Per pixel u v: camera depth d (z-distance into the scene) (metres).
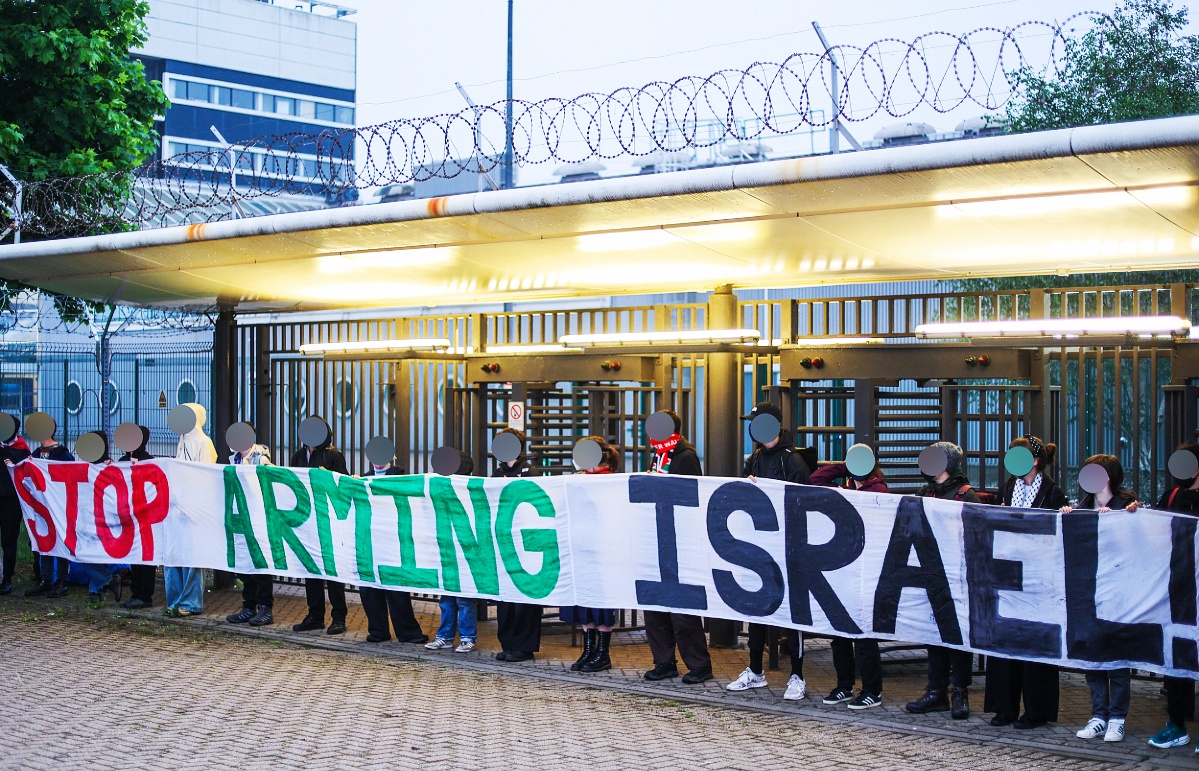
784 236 9.02
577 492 9.36
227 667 9.53
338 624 10.89
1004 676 7.79
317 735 7.52
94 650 10.16
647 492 9.09
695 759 7.05
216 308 14.79
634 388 11.52
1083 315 9.71
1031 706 7.76
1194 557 7.20
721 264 10.37
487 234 9.60
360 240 10.18
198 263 11.66
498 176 17.25
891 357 10.21
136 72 18.00
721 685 8.97
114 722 7.82
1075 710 8.31
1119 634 7.40
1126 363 14.28
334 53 60.66
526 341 12.45
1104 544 7.47
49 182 14.93
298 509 10.83
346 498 10.53
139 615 11.69
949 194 7.54
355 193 12.41
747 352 10.70
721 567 8.81
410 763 6.94
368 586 10.41
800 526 8.52
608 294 12.57
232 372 14.45
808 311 10.91
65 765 6.88
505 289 12.61
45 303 25.16
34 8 16.70
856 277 11.11
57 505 12.24
